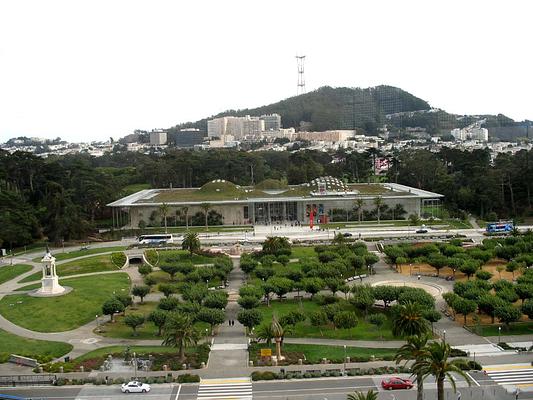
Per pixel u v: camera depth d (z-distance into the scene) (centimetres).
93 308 18338
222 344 15175
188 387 12644
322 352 14388
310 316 15988
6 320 17412
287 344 15075
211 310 15850
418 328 13038
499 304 16038
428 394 12031
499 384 12431
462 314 17062
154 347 15000
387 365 13488
